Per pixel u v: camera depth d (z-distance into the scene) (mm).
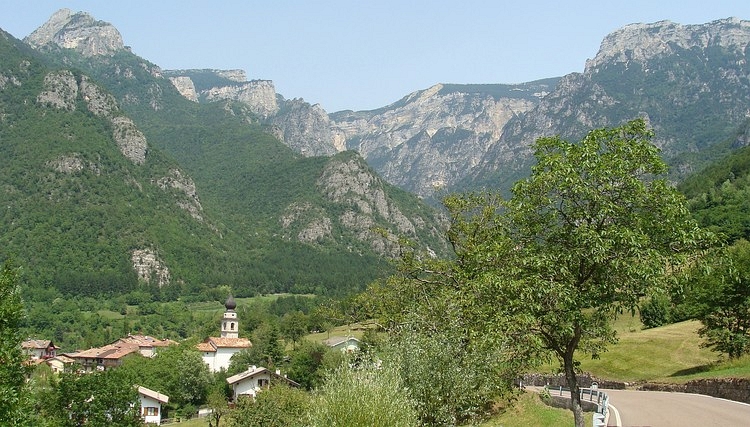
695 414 27391
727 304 49125
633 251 17625
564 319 18391
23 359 25703
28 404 24438
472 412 25078
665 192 18562
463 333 24844
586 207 18969
